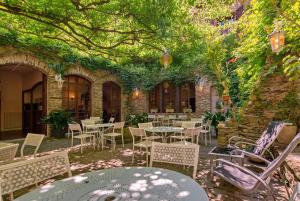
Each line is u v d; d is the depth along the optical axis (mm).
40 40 6941
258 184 2330
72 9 4262
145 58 7980
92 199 1307
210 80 10625
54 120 8727
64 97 9922
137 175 1710
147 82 12406
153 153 2252
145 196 1327
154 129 5461
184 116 10547
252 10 5660
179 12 4438
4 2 4086
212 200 3012
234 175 2752
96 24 4801
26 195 1373
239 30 8234
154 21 4211
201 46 6816
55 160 1957
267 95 5918
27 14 4656
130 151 6164
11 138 8781
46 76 9188
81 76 10477
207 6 5730
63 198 1326
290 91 5555
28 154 5887
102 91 11383
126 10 4109
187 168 4484
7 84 11555
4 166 1616
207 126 7676
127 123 10031
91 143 7156
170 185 1495
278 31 3918
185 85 11930
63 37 6539
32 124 11062
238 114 6672
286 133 5141
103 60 11016
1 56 7703
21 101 12078
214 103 10758
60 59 9352
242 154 3439
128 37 5719
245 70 6875
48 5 4098
